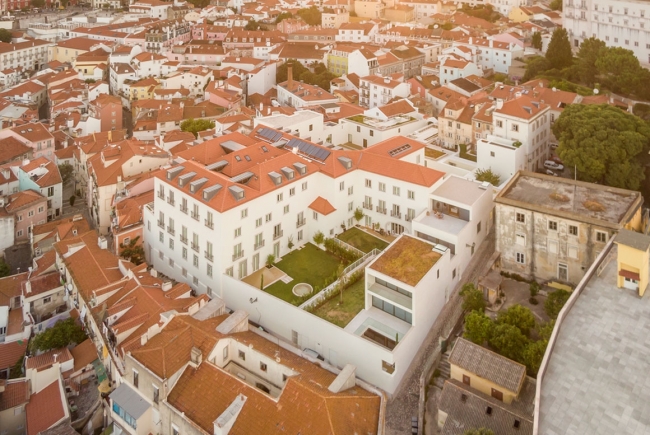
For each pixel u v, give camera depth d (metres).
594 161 111.00
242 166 106.19
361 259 99.44
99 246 105.00
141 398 71.56
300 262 102.69
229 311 96.19
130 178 134.12
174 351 71.62
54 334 86.69
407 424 74.06
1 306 98.38
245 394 66.62
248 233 97.38
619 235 71.94
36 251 117.44
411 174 105.00
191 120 181.25
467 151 147.00
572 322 66.38
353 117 151.50
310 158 111.69
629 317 66.88
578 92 156.75
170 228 104.94
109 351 79.25
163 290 89.50
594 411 55.00
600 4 191.88
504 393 68.06
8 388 80.31
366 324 84.75
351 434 63.19
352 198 111.25
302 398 64.88
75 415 78.06
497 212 94.50
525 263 94.06
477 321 76.81
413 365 82.50
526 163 131.50
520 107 132.88
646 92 154.50
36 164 144.00
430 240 97.81
